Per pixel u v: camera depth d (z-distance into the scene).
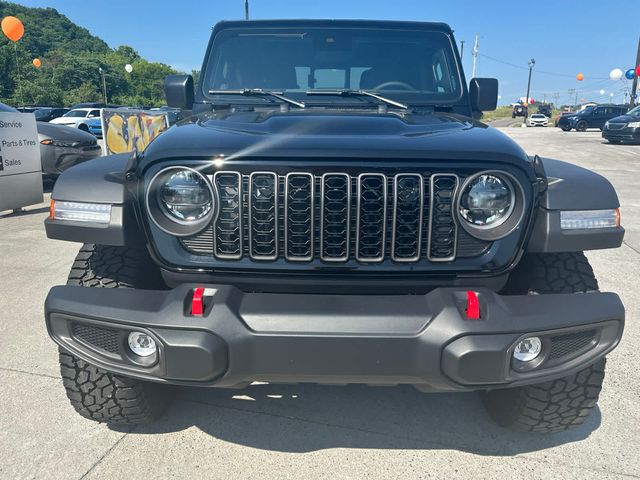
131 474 2.24
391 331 1.85
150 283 2.32
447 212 1.96
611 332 2.02
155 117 9.03
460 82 3.20
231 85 3.17
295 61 3.18
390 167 1.91
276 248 1.95
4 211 7.29
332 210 1.93
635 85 31.52
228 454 2.37
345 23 3.24
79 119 25.27
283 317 1.86
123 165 2.27
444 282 2.01
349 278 1.99
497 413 2.56
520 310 1.91
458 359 1.84
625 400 2.79
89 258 2.29
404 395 2.87
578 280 2.22
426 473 2.27
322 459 2.35
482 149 1.94
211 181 1.92
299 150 1.89
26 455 2.33
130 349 2.00
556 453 2.40
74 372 2.30
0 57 55.91
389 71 3.19
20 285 4.36
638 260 5.25
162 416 2.63
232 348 1.85
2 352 3.22
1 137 6.79
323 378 1.91
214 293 1.90
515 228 1.97
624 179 10.96
